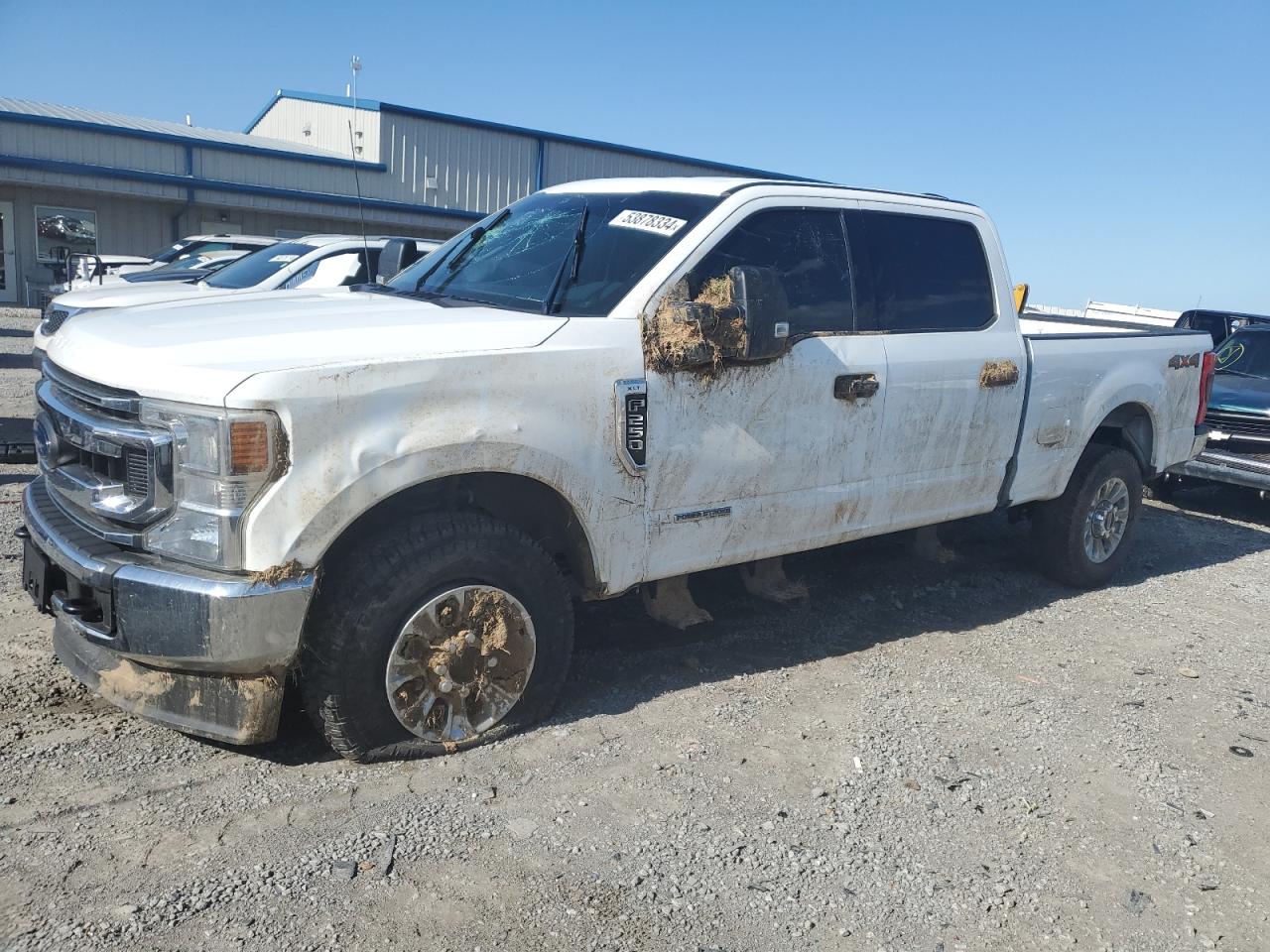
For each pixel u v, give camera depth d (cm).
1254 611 613
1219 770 398
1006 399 533
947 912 297
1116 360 607
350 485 320
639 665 459
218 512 309
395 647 341
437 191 2675
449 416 340
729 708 419
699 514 417
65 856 290
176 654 313
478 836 314
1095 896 310
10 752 344
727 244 429
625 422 383
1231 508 969
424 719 355
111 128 2186
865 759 384
